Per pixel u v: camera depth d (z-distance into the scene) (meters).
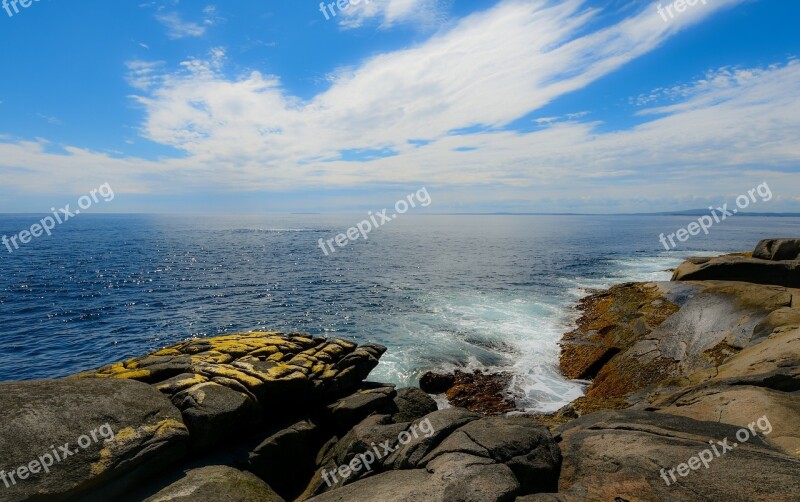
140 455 8.08
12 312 35.88
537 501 5.98
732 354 15.31
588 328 27.77
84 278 51.62
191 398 9.94
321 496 7.37
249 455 10.15
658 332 19.97
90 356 26.89
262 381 11.49
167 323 33.56
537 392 19.97
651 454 6.82
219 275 56.09
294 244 108.12
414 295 42.78
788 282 24.72
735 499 5.51
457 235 156.12
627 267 61.38
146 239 117.81
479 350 25.70
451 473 6.66
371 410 12.84
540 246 100.69
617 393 17.47
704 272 27.45
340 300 40.94
